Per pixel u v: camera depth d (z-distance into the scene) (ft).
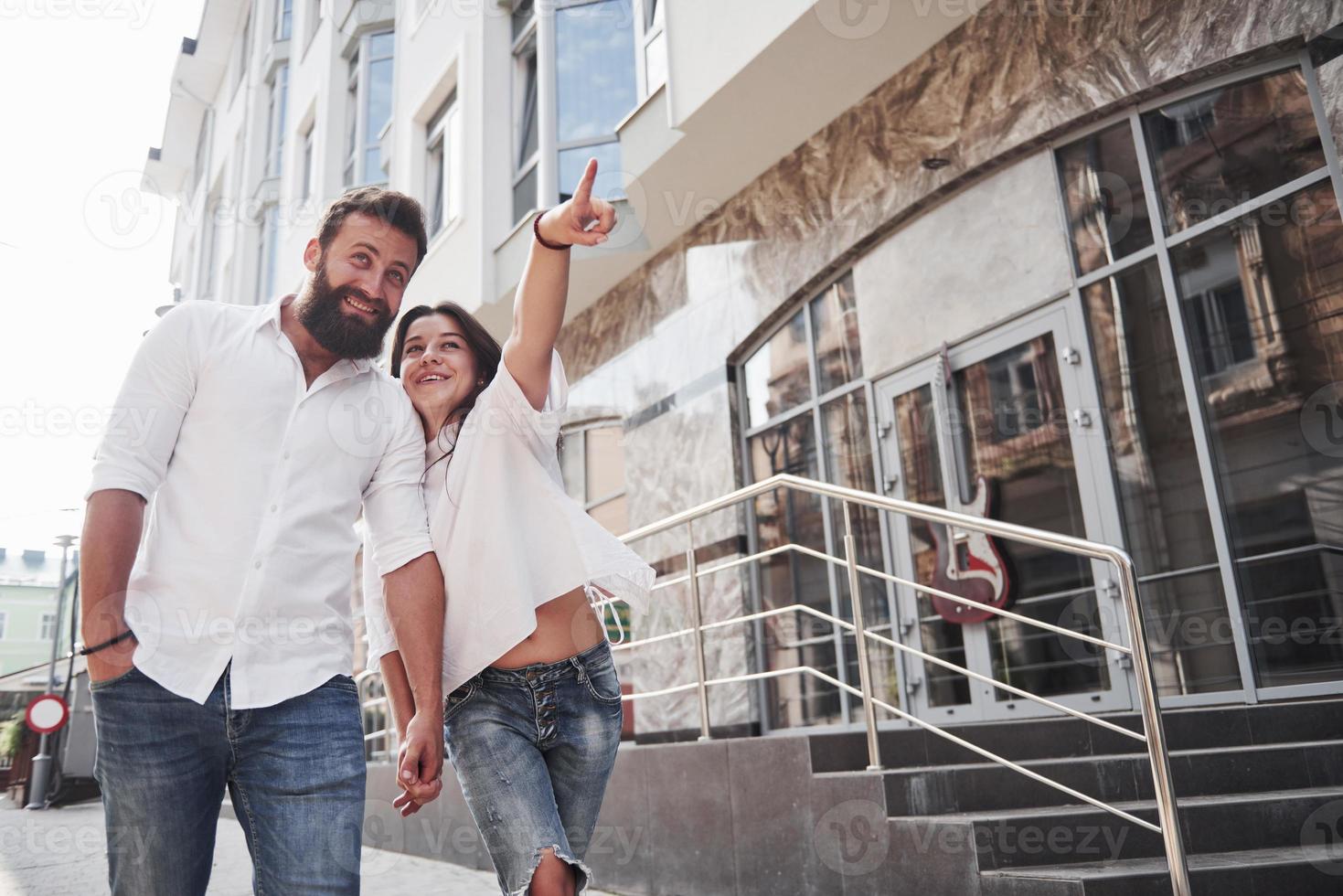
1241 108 14.34
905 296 18.83
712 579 22.35
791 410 21.34
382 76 37.76
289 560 4.92
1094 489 15.64
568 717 5.61
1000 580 16.62
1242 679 13.61
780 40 17.24
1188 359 14.61
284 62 45.34
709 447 22.90
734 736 21.27
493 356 6.32
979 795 11.33
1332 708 12.37
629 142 22.02
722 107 19.13
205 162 53.67
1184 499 14.57
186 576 4.72
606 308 26.96
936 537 17.84
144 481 4.67
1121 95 15.33
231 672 4.66
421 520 5.74
